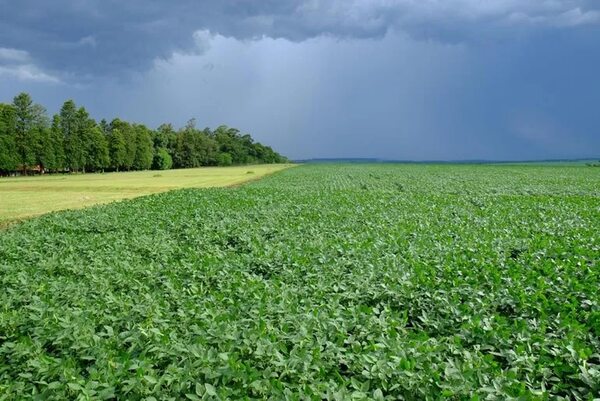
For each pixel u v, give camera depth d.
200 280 9.89
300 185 49.38
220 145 174.25
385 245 12.76
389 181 54.66
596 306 7.54
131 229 17.56
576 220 18.34
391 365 5.17
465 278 9.14
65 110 108.00
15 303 8.30
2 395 5.02
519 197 30.55
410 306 8.01
